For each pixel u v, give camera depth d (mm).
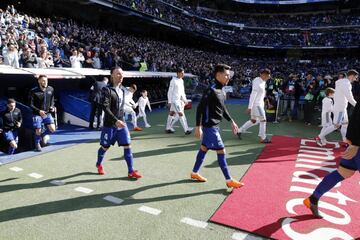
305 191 4676
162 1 37344
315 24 50625
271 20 53750
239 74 30562
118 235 3373
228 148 7480
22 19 16672
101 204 4148
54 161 6062
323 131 7793
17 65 10586
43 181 4961
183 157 6535
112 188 4715
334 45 47406
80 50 15594
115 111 5047
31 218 3738
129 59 19203
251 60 50281
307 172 5602
